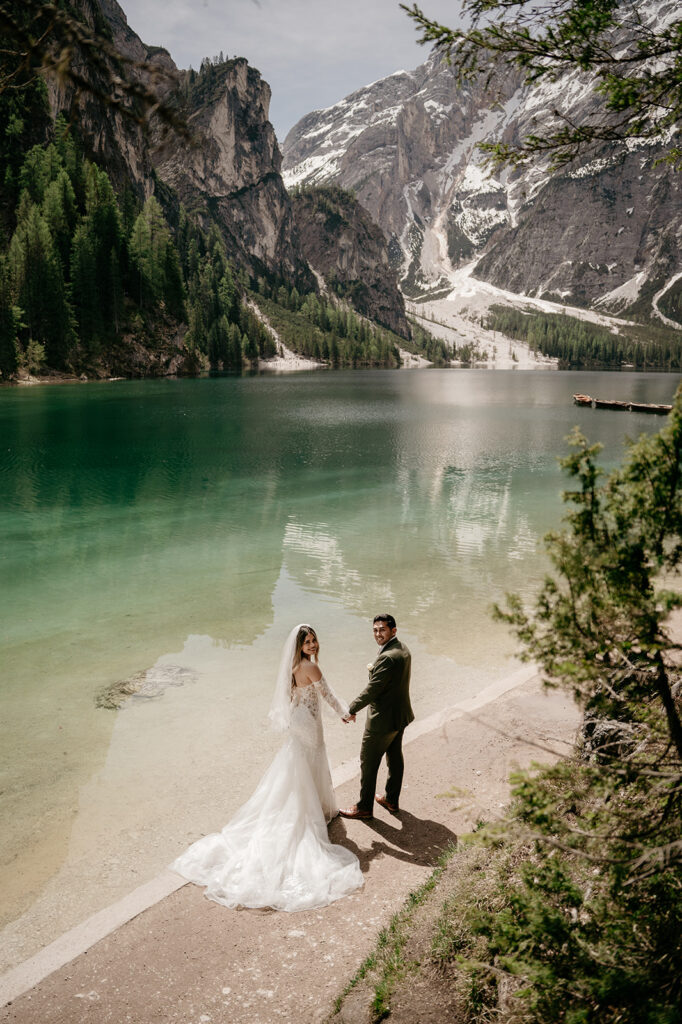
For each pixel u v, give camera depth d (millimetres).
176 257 130125
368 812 5770
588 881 3115
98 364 107562
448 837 5465
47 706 7898
